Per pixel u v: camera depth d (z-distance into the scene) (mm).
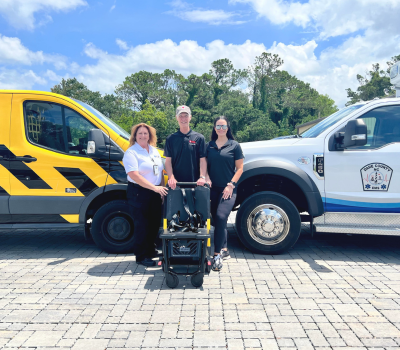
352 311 3162
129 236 4953
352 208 4703
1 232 6578
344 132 4617
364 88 104125
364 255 4934
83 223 4891
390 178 4625
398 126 4746
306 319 3012
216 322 2963
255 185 5219
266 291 3629
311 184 4703
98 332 2809
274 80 132500
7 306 3289
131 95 132625
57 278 4039
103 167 4844
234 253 5004
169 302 3375
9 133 4840
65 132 4934
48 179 4855
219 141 4465
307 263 4551
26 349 2572
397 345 2609
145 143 4387
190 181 4383
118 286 3797
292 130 129000
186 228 3836
